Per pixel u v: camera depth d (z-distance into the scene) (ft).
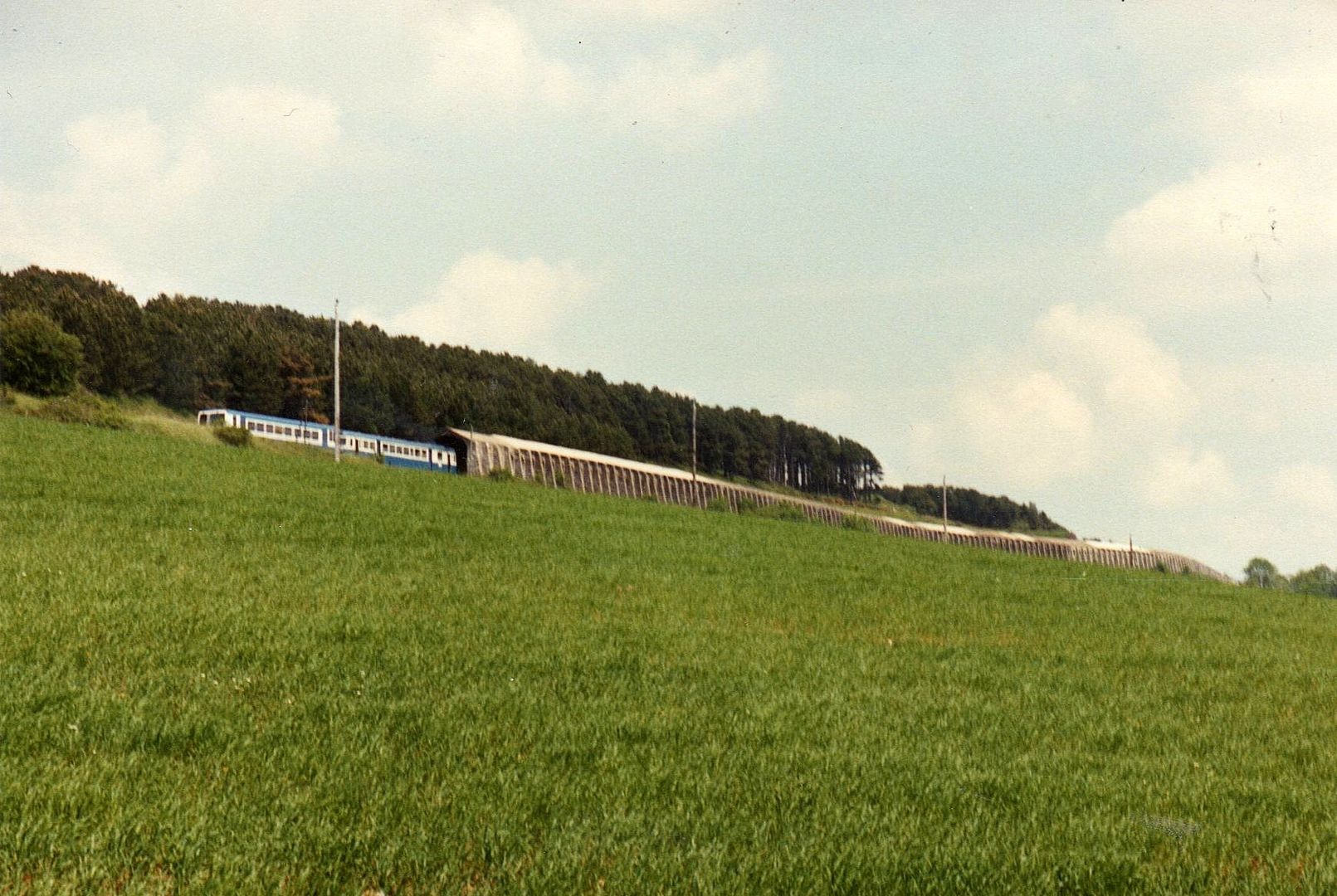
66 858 17.16
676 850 19.81
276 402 417.28
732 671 38.81
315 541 63.57
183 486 77.66
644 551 75.61
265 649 34.99
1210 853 22.50
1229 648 56.39
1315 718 39.19
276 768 23.03
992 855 21.27
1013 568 96.22
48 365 251.60
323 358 442.09
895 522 299.99
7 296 362.12
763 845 20.75
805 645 46.73
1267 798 27.32
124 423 177.78
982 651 49.78
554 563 65.41
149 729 24.58
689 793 23.82
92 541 54.19
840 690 37.17
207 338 439.22
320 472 102.47
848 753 28.40
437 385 470.80
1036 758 29.91
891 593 67.87
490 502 96.43
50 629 34.19
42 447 89.51
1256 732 35.94
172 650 33.53
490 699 31.01
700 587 61.98
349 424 413.39
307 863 17.97
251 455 107.86
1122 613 68.59
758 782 24.97
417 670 34.24
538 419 484.74
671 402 587.27
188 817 19.34
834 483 618.03
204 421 227.40
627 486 282.97
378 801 21.22
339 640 38.24
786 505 224.12
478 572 58.59
